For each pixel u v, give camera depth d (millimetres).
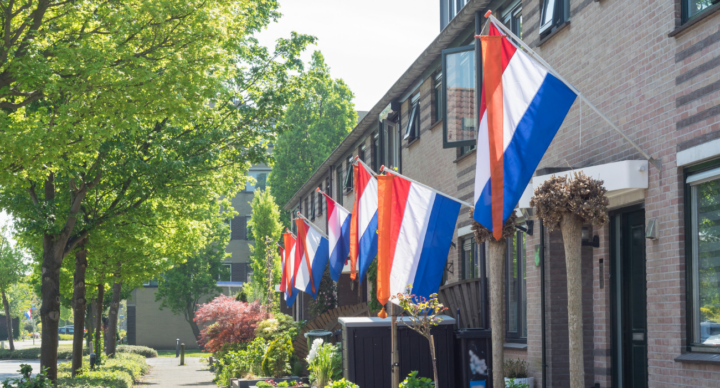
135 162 14344
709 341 7004
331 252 13398
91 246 18078
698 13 7344
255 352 18781
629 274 8898
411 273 8281
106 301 40812
